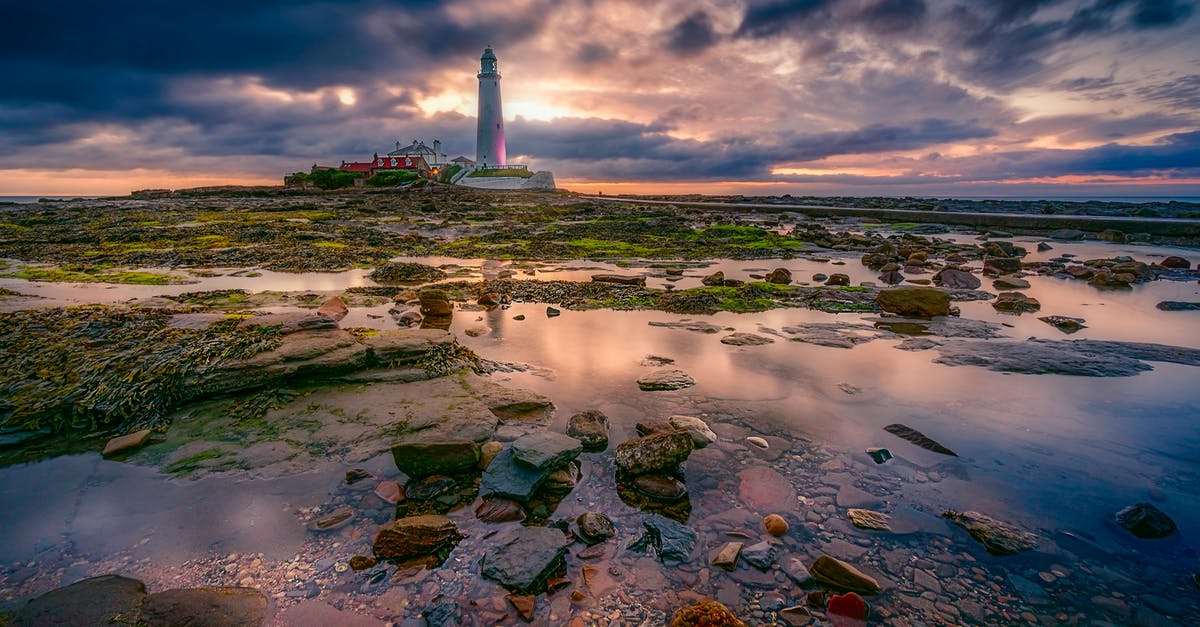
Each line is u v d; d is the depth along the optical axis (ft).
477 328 40.73
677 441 20.02
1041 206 218.38
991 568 15.24
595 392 28.32
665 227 126.41
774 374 31.24
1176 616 13.55
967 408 26.55
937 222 155.63
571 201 252.42
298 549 15.93
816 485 19.44
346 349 28.71
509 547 15.31
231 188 255.29
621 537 16.47
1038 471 20.59
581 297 52.85
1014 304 50.08
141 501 18.40
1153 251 99.09
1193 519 17.57
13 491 19.01
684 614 12.88
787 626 13.19
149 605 13.38
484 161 364.79
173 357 27.20
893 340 38.42
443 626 12.96
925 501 18.48
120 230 103.30
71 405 24.11
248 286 58.18
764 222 153.38
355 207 163.84
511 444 21.95
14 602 13.82
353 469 20.25
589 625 13.15
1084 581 14.78
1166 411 26.22
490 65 351.67
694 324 42.96
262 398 25.54
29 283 57.21
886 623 13.30
